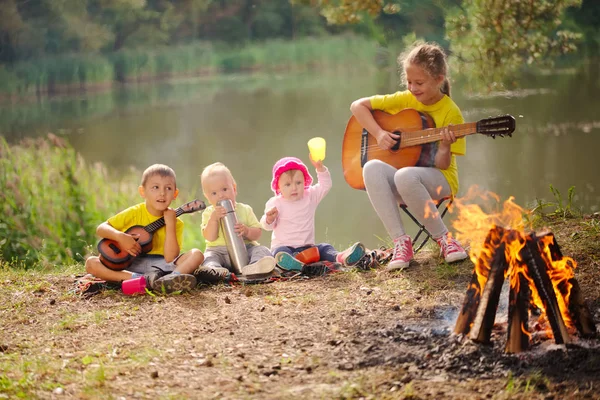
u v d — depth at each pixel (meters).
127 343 3.88
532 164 15.89
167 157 19.19
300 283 4.98
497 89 10.20
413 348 3.53
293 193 5.46
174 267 5.12
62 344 3.95
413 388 3.11
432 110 5.27
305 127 22.89
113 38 40.16
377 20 18.92
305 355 3.58
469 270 4.83
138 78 39.12
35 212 8.94
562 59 27.67
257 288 4.89
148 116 25.45
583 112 19.45
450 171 5.26
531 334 3.52
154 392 3.22
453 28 10.22
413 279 4.79
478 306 3.49
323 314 4.22
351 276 5.06
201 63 41.44
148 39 42.47
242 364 3.51
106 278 5.00
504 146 17.50
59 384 3.33
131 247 5.00
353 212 14.80
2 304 4.77
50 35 37.53
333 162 19.23
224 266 5.43
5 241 8.38
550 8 9.91
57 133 21.83
